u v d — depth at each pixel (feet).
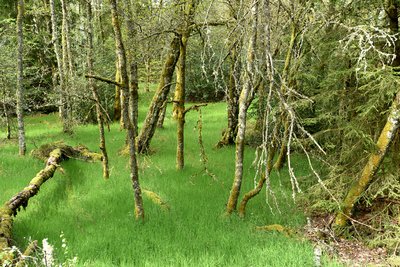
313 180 28.14
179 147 35.14
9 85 56.54
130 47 33.47
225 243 20.93
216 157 40.42
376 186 23.36
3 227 20.81
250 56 21.17
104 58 66.18
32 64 82.84
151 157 40.65
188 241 21.29
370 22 23.80
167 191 29.48
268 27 19.74
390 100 21.54
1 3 81.25
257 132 46.29
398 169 23.00
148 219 24.27
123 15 32.91
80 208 26.12
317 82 28.48
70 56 60.90
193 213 25.02
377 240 21.03
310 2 22.53
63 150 39.75
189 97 106.01
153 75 95.61
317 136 27.02
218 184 31.04
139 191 23.94
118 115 71.20
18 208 24.63
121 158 40.68
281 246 20.77
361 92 24.64
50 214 25.23
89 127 63.16
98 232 22.31
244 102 22.88
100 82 66.39
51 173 32.50
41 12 71.56
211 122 67.15
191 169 35.50
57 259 18.31
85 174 35.12
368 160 22.57
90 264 18.66
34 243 19.35
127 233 22.08
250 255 19.40
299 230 23.09
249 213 25.25
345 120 25.35
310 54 26.37
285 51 28.09
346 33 23.70
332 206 22.79
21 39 41.83
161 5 31.83
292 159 38.40
